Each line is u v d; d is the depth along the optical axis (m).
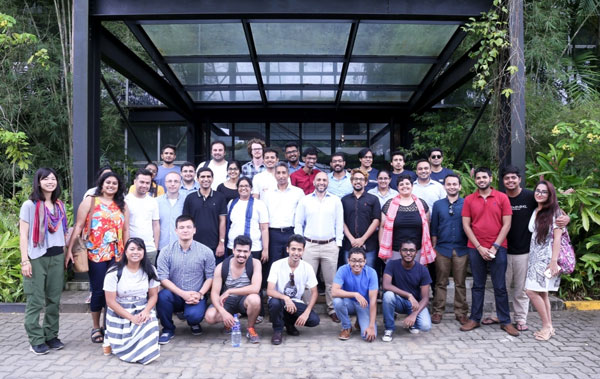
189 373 3.20
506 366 3.31
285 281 3.96
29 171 7.47
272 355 3.56
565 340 3.88
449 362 3.40
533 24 6.88
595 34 8.05
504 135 5.24
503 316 4.12
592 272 5.29
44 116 7.32
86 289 5.24
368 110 8.85
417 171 4.75
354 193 4.60
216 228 4.43
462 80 6.47
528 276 3.94
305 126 9.23
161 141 10.02
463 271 4.30
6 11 6.99
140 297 3.53
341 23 5.76
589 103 6.54
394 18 5.31
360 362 3.41
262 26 5.84
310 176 5.03
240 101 8.65
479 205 4.13
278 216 4.59
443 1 5.25
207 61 6.65
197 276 3.96
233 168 4.71
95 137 5.27
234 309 3.96
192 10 5.15
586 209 5.19
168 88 7.62
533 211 4.08
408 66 6.96
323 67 7.04
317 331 4.20
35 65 7.07
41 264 3.57
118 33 8.15
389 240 4.30
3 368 3.28
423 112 8.62
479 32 5.09
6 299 5.04
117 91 9.27
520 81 5.06
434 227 4.44
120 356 3.42
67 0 7.21
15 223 5.75
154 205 4.25
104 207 3.82
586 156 6.00
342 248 4.71
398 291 3.96
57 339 3.74
